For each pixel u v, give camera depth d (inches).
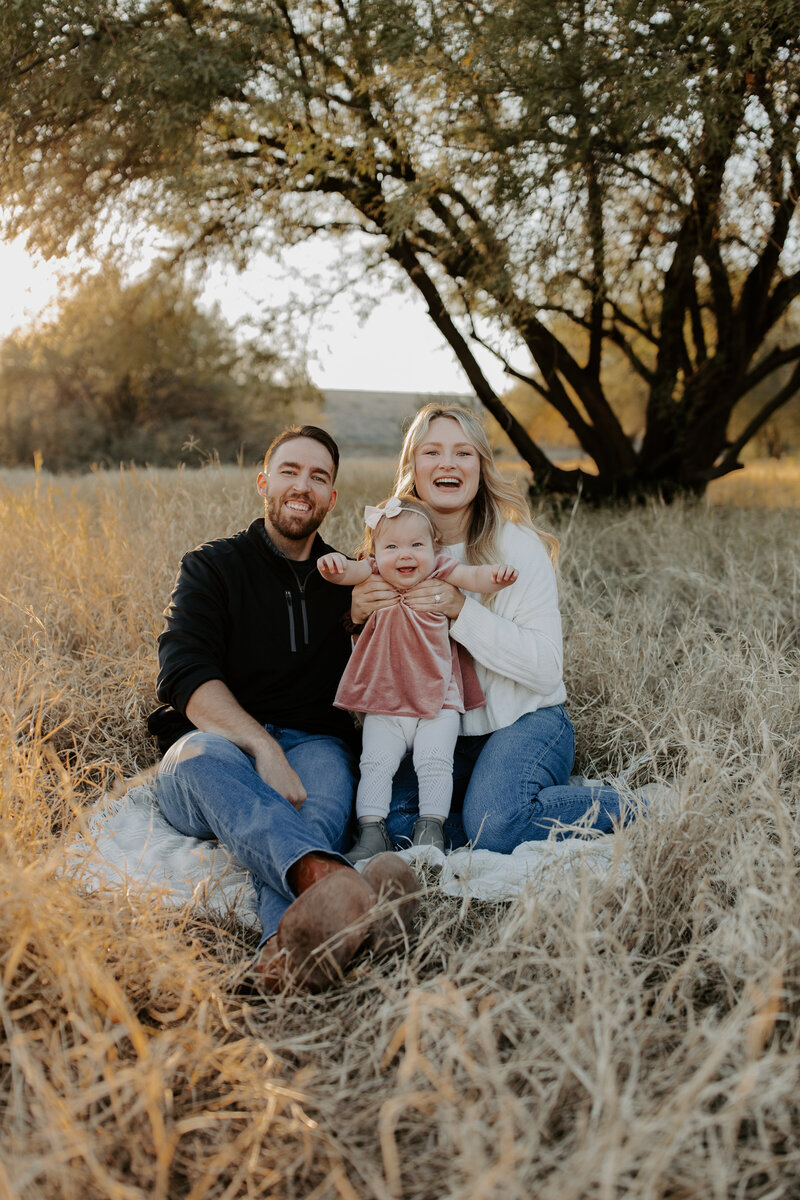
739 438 371.6
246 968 80.6
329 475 119.2
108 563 182.9
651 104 216.8
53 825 107.3
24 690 132.1
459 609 114.6
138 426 949.2
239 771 96.9
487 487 123.3
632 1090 57.0
